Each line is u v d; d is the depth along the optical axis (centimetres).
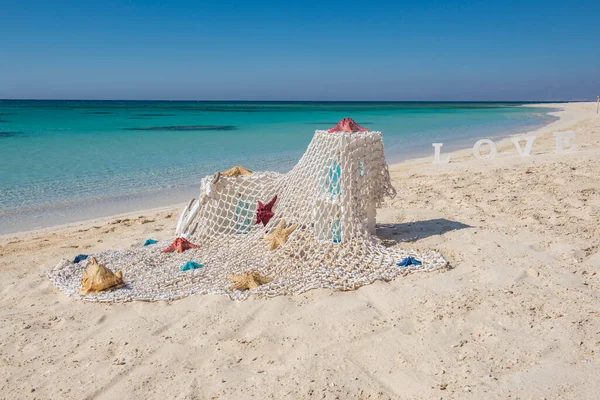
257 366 405
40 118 5481
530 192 962
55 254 768
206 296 546
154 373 404
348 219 636
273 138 2952
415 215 841
